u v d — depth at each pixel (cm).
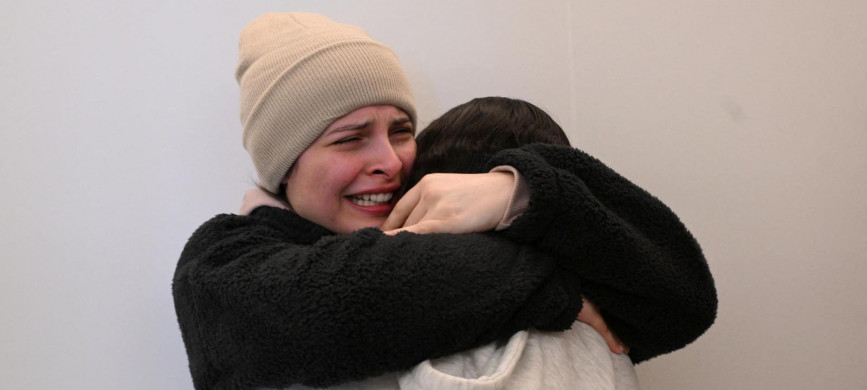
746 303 103
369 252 63
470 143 81
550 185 66
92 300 97
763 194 104
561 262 71
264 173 81
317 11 103
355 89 77
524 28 106
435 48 105
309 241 78
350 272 61
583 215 67
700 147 104
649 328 77
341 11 103
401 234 66
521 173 69
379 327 60
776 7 105
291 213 79
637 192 74
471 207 70
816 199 104
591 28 106
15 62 98
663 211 75
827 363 103
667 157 104
